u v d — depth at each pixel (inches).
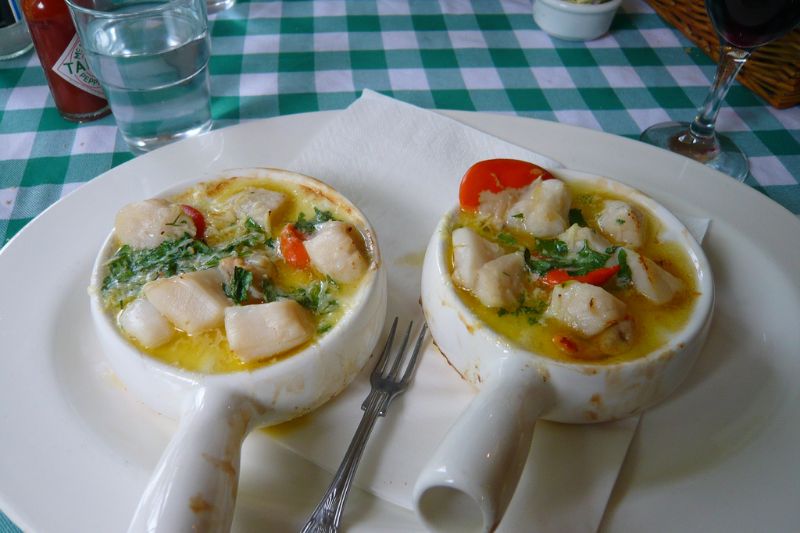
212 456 10.3
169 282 11.8
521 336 11.9
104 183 15.4
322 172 16.1
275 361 11.4
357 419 12.2
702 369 13.1
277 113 20.1
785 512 11.0
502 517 10.1
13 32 21.5
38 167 18.1
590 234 13.2
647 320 12.3
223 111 20.1
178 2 17.8
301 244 13.0
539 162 15.8
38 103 20.1
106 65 17.0
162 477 10.0
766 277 14.4
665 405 12.6
